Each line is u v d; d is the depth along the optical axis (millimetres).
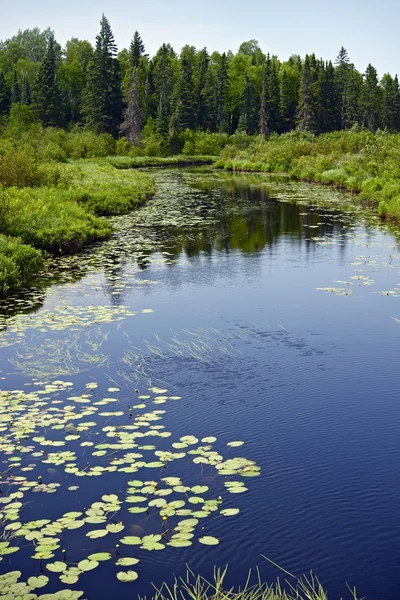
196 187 31469
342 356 7375
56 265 12719
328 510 4383
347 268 12297
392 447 5254
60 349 7660
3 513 4273
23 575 3719
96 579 3723
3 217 13820
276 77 79312
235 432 5535
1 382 6637
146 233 16734
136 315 9125
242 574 3756
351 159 35188
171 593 3584
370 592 3592
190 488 4504
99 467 4852
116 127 68000
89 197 20562
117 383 6625
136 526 4141
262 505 4438
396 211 18844
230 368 7031
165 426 5645
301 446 5289
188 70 77562
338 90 86438
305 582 3684
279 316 9008
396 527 4191
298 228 17500
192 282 11227
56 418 5727
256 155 51625
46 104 68125
